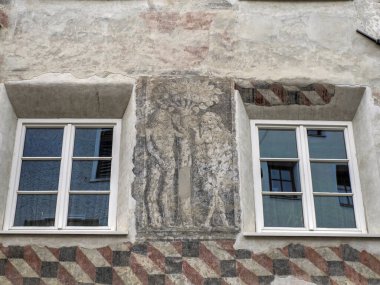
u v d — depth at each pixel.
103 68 9.92
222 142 9.30
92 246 8.43
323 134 9.80
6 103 9.63
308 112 9.81
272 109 9.77
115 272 8.26
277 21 10.48
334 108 9.85
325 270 8.35
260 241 8.49
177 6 10.53
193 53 10.11
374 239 8.57
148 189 8.89
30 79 9.79
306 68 10.07
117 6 10.51
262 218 8.99
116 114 9.78
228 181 8.98
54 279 8.22
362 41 10.35
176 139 9.30
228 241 8.48
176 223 8.62
